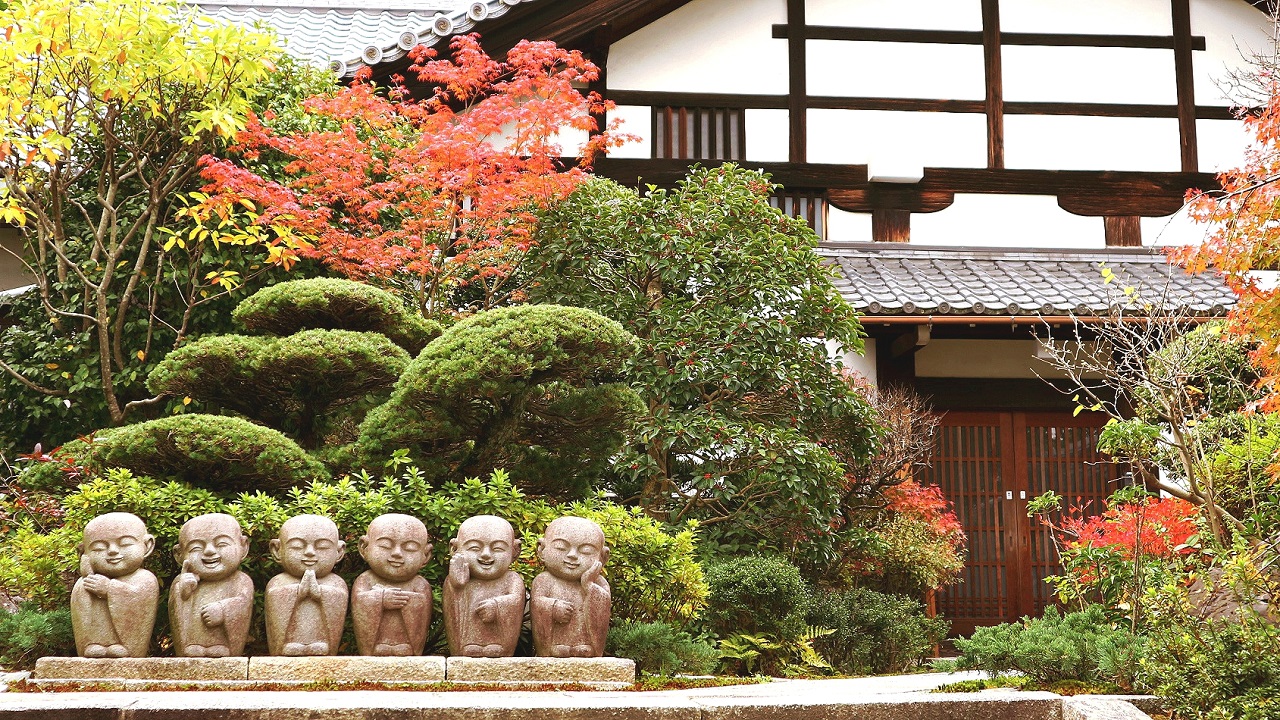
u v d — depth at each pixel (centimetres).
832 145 1195
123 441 591
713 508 824
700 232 848
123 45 756
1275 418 689
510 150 901
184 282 902
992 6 1231
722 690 523
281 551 538
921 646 808
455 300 1002
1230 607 585
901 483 977
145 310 918
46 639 557
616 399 648
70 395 905
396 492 591
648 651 586
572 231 855
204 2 1420
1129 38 1240
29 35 736
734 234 860
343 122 930
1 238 1134
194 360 645
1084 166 1216
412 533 544
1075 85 1229
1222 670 452
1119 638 545
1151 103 1230
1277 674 444
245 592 536
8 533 663
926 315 1007
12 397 939
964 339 1130
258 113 938
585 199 874
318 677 514
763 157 1185
